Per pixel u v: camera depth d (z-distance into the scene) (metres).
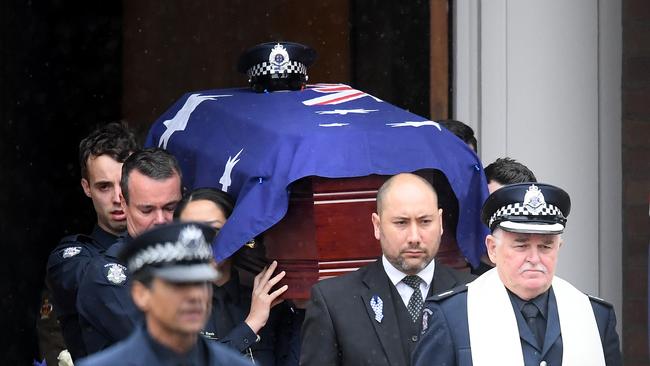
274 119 19.81
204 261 12.42
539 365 16.73
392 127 19.31
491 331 16.81
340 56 31.77
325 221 18.66
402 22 29.80
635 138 26.56
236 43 33.81
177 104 22.98
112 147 20.75
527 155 26.67
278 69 21.77
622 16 26.58
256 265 19.31
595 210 26.58
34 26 33.12
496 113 26.80
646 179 26.55
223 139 20.38
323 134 18.78
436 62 27.50
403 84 29.69
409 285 18.23
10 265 32.53
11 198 32.50
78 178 34.06
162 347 12.44
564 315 16.95
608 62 26.59
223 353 12.77
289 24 32.78
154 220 18.88
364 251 18.80
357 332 18.05
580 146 26.64
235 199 19.05
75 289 20.09
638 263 26.53
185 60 34.28
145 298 12.41
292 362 19.44
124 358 12.37
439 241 18.23
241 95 21.80
